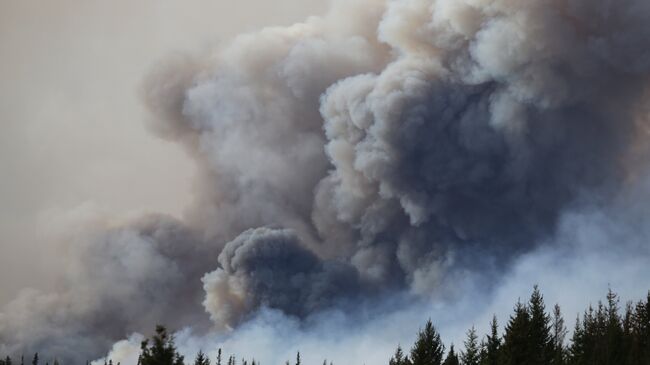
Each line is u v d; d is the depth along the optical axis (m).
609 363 75.75
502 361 67.25
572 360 76.06
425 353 74.31
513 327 68.06
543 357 69.44
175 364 53.09
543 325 71.00
